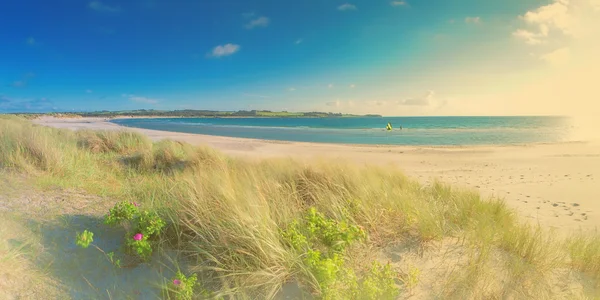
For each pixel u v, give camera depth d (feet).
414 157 49.16
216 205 11.62
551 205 22.09
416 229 12.84
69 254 9.86
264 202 12.07
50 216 12.26
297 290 9.13
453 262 10.88
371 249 11.43
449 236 12.82
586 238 13.34
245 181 15.01
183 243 10.78
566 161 44.96
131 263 9.84
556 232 15.65
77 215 12.70
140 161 27.20
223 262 9.89
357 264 10.43
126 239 10.50
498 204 17.19
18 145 21.09
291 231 10.68
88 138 35.37
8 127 27.48
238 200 11.78
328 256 10.07
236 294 8.89
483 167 40.06
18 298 7.82
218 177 14.89
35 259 9.29
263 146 63.26
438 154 53.21
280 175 18.67
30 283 8.37
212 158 27.32
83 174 20.58
